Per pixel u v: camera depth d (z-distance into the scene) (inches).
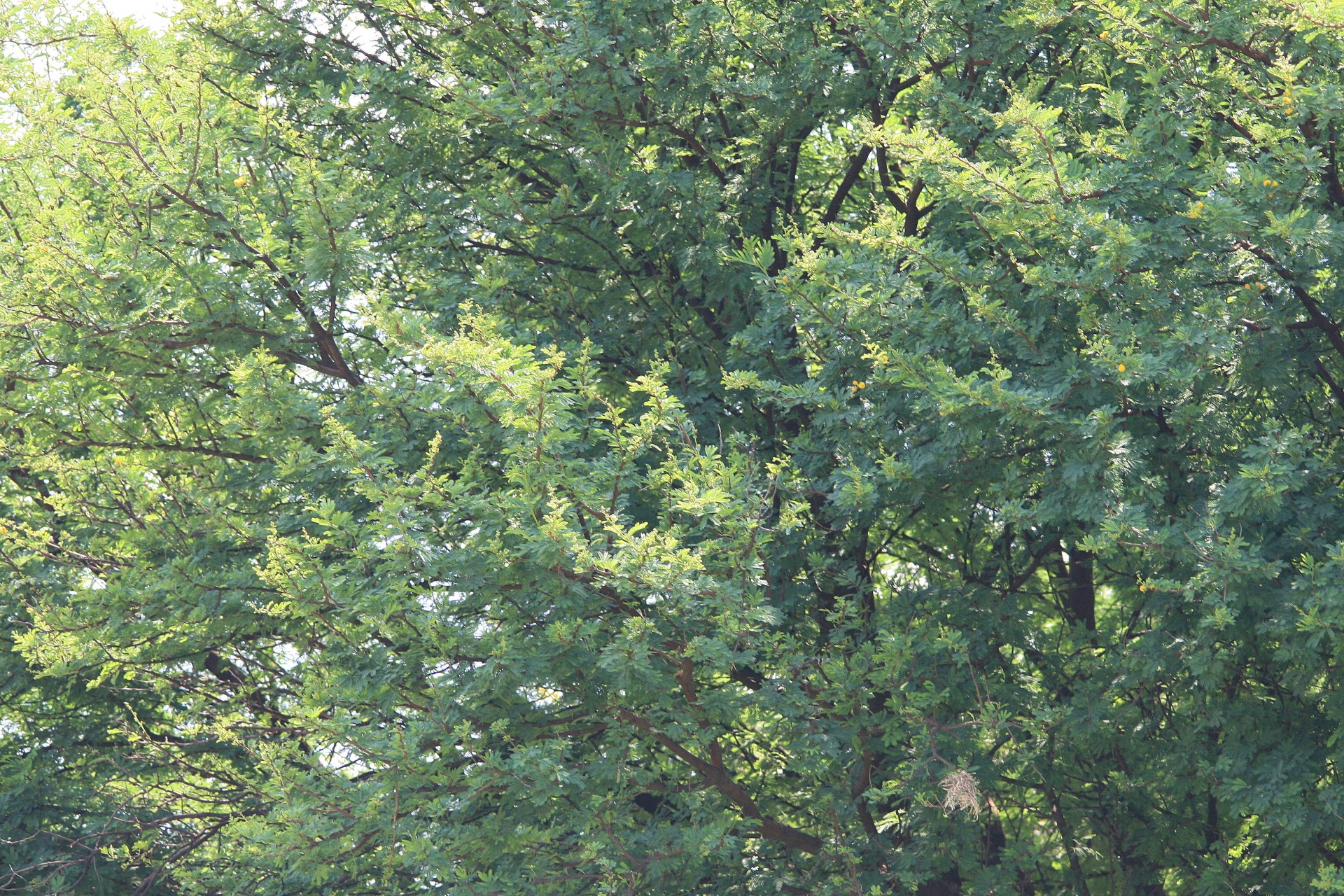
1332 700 420.5
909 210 583.5
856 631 524.1
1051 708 498.3
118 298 479.2
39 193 551.8
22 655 584.4
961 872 515.8
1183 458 450.6
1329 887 378.3
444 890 426.0
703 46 550.6
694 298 599.5
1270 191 400.5
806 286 453.1
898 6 521.7
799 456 490.9
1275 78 425.7
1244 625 427.2
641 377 406.3
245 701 554.6
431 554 390.0
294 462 444.5
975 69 548.4
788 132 590.2
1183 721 496.7
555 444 389.7
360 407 471.5
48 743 645.9
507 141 591.5
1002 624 521.3
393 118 571.8
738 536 408.2
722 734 494.6
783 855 525.0
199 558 480.4
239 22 603.2
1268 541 428.1
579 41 519.2
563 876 425.7
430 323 494.6
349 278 506.6
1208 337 390.9
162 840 598.9
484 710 428.5
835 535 540.7
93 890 605.3
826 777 525.0
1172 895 634.2
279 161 550.0
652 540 369.1
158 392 533.6
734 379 455.2
